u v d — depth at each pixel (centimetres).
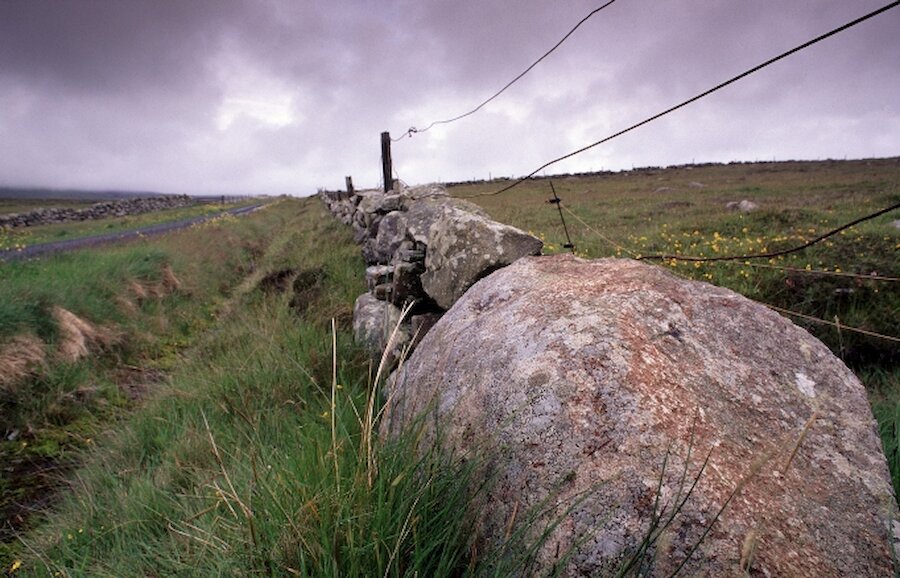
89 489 290
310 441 215
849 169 5109
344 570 142
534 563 129
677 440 138
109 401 473
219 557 167
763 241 743
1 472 351
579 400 153
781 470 138
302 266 786
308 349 411
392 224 628
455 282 341
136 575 198
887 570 120
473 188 4325
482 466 160
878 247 588
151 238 1567
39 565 227
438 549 151
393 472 166
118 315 686
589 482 134
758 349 180
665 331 179
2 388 431
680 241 840
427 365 229
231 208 4697
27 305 548
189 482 274
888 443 239
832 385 171
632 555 119
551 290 214
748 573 111
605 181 5369
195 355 525
